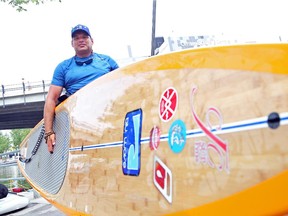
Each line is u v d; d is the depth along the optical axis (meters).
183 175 1.43
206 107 1.34
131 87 1.98
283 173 1.03
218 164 1.25
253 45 1.19
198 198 1.34
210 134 1.30
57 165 3.39
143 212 1.71
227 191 1.21
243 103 1.18
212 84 1.34
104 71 3.44
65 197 2.96
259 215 1.10
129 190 1.86
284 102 1.04
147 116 1.76
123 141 1.99
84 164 2.57
